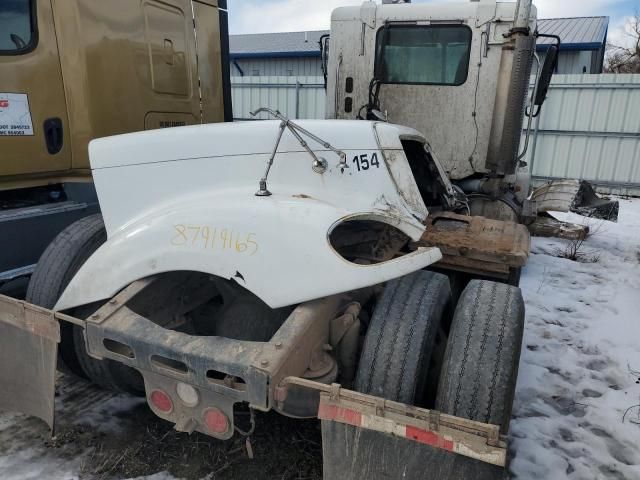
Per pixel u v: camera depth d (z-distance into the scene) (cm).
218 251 220
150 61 418
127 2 391
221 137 259
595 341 435
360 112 575
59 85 356
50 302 262
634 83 1216
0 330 251
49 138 355
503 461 166
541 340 435
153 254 229
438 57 547
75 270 269
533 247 725
